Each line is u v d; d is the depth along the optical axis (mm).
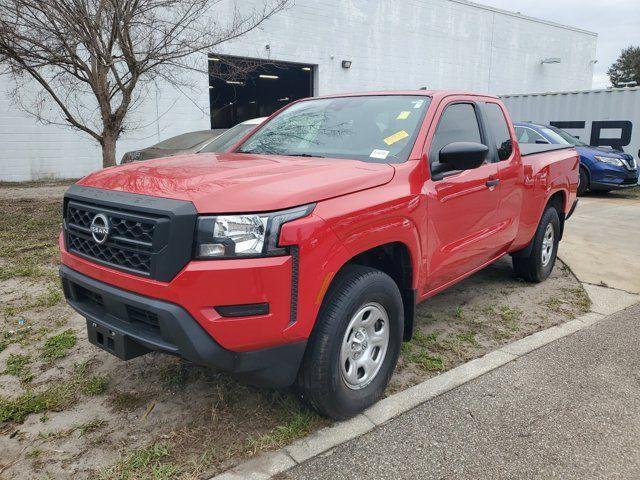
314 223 2668
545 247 5840
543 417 3189
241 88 29438
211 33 10039
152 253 2580
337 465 2727
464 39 23609
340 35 19375
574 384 3594
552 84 28641
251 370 2648
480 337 4391
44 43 7855
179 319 2506
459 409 3264
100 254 2889
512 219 4867
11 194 12039
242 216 2537
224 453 2801
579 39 29484
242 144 4328
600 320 4789
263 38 17312
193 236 2523
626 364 3898
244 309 2553
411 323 3609
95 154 15180
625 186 13195
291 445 2873
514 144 4883
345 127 3965
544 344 4246
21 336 4211
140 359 3840
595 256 7105
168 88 15719
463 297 5371
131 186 2879
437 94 4051
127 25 7773
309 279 2658
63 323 4465
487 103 4723
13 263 6102
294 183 2803
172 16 10211
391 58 21047
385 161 3500
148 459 2715
